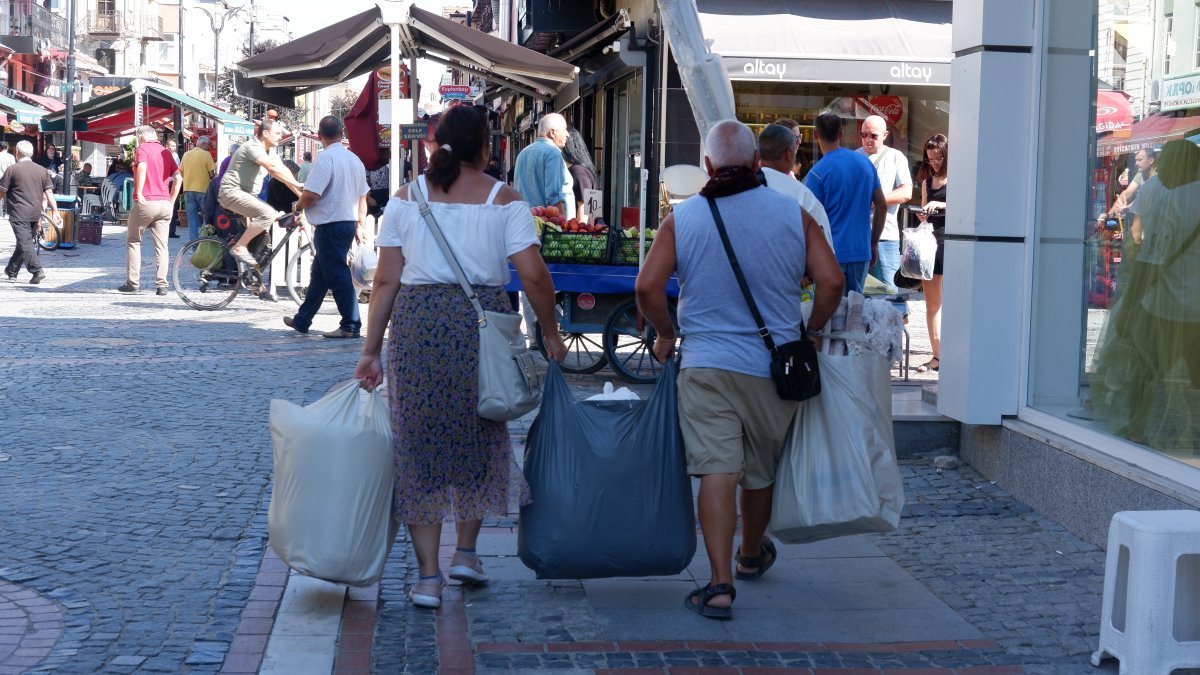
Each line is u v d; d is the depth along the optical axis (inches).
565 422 195.2
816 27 633.6
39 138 1898.4
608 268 388.5
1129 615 169.0
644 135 720.3
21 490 254.5
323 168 478.3
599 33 714.8
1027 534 241.3
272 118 585.6
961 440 293.6
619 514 191.8
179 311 571.5
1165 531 166.9
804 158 672.4
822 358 195.2
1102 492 231.1
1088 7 259.0
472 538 204.5
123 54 2728.8
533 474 194.9
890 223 418.3
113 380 383.2
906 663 176.6
